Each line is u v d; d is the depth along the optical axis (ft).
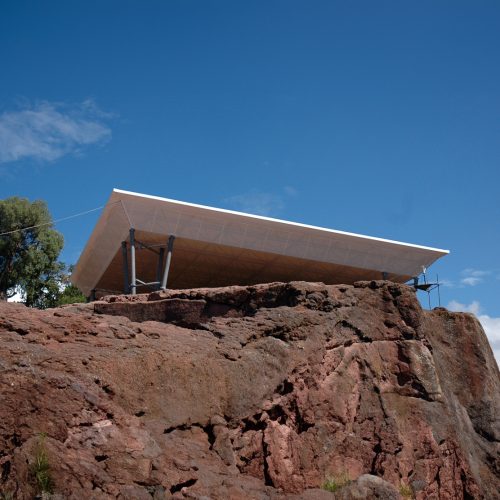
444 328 86.38
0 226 176.86
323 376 67.46
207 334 65.77
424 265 142.31
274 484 57.16
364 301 75.36
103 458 46.55
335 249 135.54
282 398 62.95
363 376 70.69
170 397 56.08
